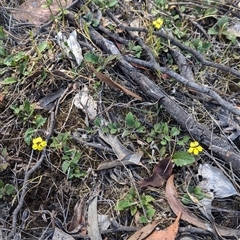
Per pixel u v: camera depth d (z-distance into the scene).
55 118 0.30
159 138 0.30
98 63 0.31
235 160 0.28
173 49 0.33
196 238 0.27
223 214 0.28
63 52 0.32
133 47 0.33
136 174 0.29
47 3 0.33
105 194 0.28
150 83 0.31
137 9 0.36
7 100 0.31
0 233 0.27
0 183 0.28
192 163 0.29
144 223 0.27
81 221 0.28
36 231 0.28
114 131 0.30
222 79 0.33
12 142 0.30
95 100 0.31
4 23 0.35
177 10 0.36
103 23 0.34
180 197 0.28
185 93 0.31
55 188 0.28
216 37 0.35
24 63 0.31
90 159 0.29
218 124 0.30
